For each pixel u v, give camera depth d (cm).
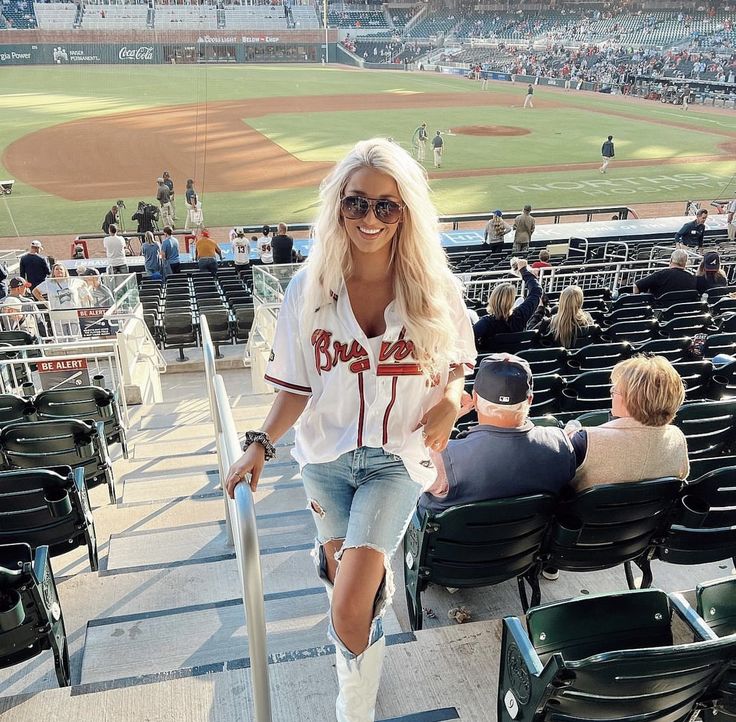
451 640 294
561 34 7369
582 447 319
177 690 268
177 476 582
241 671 276
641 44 6838
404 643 292
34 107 4050
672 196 2461
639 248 1755
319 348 184
